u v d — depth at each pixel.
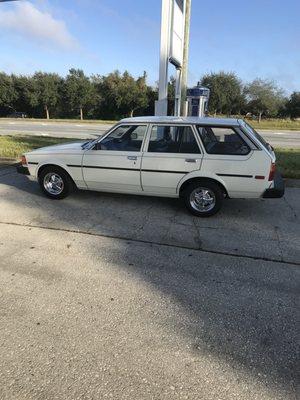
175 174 5.84
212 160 5.65
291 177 8.98
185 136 5.79
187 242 5.02
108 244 4.89
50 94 49.69
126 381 2.59
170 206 6.51
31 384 2.56
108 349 2.90
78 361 2.77
